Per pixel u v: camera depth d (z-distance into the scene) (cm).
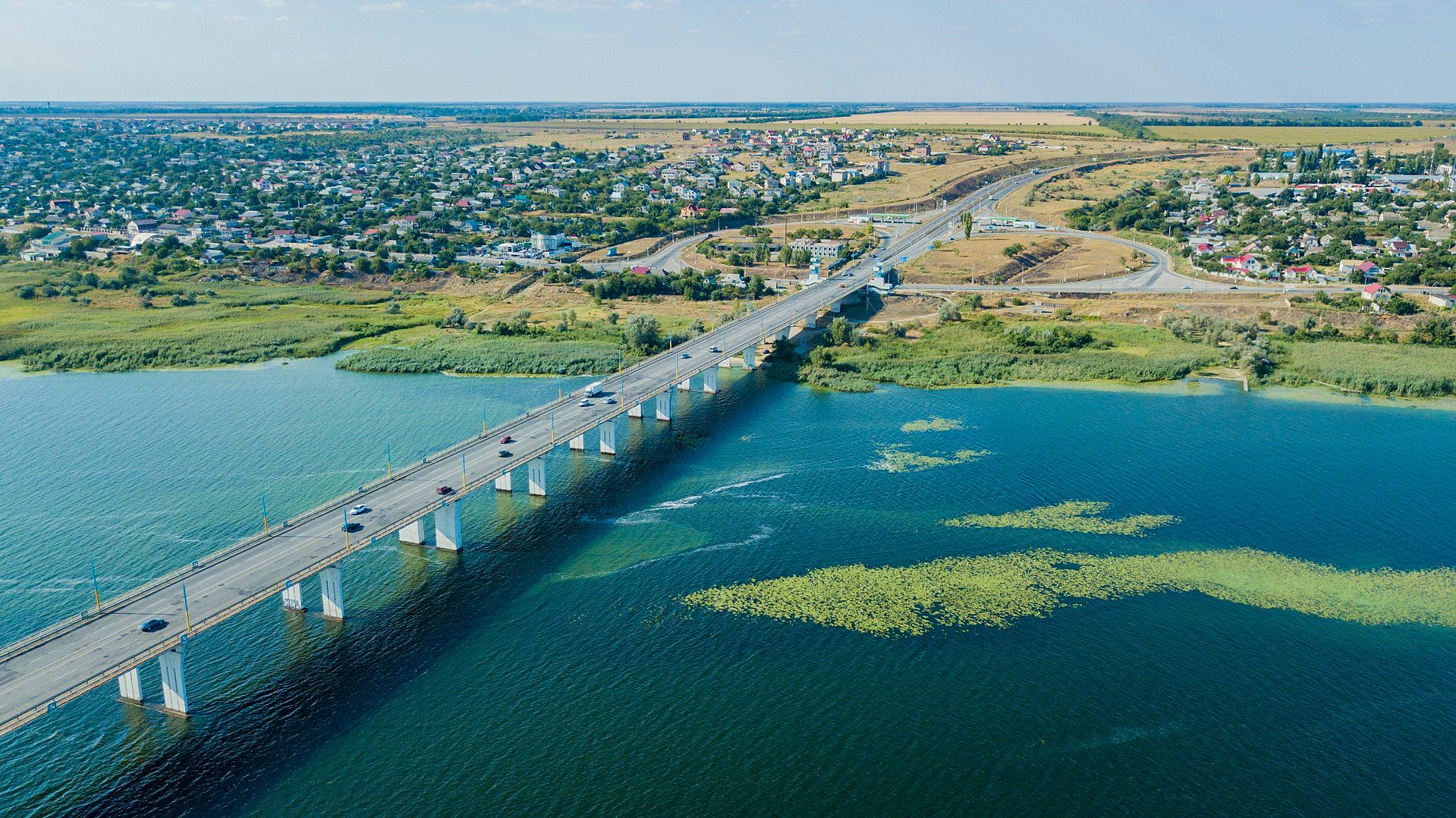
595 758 10081
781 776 9831
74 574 13512
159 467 17475
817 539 14950
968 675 11494
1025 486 16900
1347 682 11369
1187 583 13588
